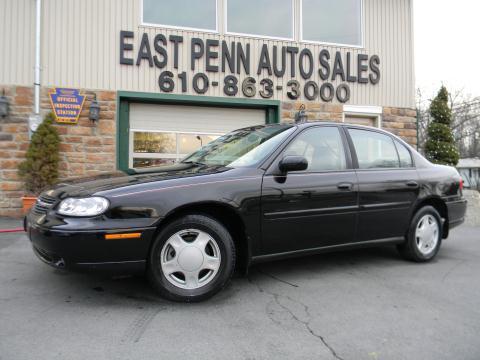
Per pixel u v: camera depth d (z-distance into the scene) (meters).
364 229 3.93
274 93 8.86
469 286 3.64
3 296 3.15
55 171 7.29
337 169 3.83
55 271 3.83
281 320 2.80
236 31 8.81
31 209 3.35
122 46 7.88
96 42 7.80
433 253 4.48
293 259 4.54
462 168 27.14
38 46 7.42
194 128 8.57
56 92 7.55
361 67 9.54
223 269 3.12
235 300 3.18
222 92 8.52
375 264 4.36
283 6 9.10
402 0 9.98
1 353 2.25
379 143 4.30
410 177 4.28
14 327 2.59
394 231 4.16
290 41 9.03
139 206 2.88
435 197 4.46
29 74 7.46
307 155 3.71
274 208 3.37
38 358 2.20
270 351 2.36
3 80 7.36
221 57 8.52
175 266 3.02
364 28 9.64
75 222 2.76
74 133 7.68
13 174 7.39
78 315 2.80
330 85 9.23
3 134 7.35
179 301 3.04
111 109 7.86
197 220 3.05
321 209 3.62
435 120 11.94
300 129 3.79
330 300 3.22
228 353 2.32
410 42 10.02
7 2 7.37
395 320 2.84
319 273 3.98
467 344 2.49
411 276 3.93
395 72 9.87
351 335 2.59
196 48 8.38
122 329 2.59
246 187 3.25
